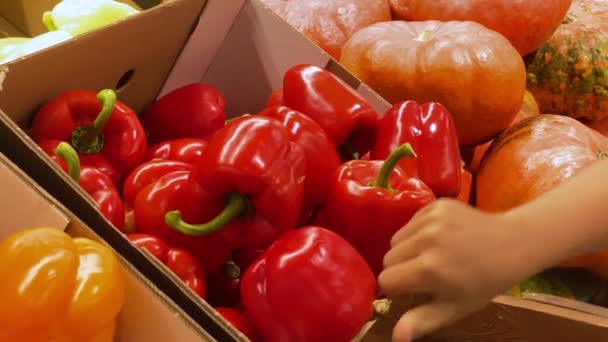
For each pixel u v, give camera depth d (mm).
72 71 915
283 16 1230
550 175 1057
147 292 773
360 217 877
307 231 837
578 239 743
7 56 1043
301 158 873
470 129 1106
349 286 817
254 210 857
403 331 708
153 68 1023
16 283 733
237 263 902
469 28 1099
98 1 1100
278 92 1022
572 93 1239
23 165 795
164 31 981
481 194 1120
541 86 1246
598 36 1234
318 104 957
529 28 1154
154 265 779
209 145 855
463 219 718
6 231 785
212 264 885
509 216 735
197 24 1017
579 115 1265
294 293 811
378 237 880
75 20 1091
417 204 868
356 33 1146
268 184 836
